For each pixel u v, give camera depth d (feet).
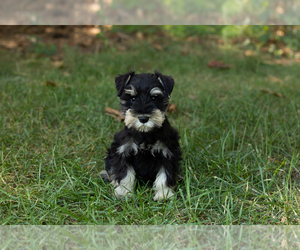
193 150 5.85
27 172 5.52
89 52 9.80
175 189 5.40
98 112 6.55
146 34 11.46
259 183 5.47
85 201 5.19
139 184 5.47
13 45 9.82
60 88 6.92
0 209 5.10
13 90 6.84
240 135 6.21
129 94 5.22
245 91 7.16
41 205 5.17
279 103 6.98
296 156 5.83
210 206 5.21
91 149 5.86
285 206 5.14
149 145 5.25
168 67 8.89
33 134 6.10
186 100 6.90
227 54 10.09
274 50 10.98
